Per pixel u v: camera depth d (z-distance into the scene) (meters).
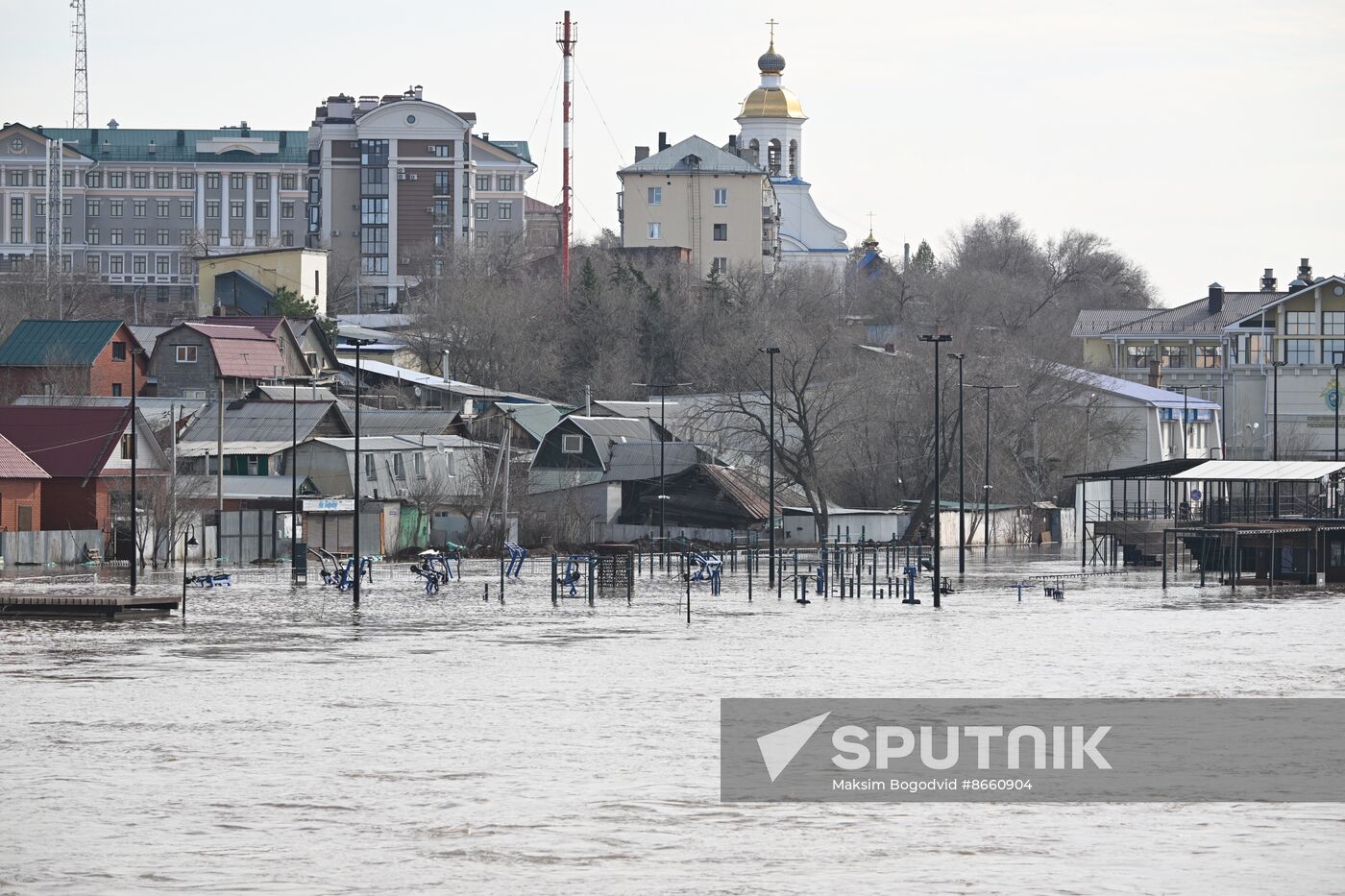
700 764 57.00
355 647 90.69
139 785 53.25
